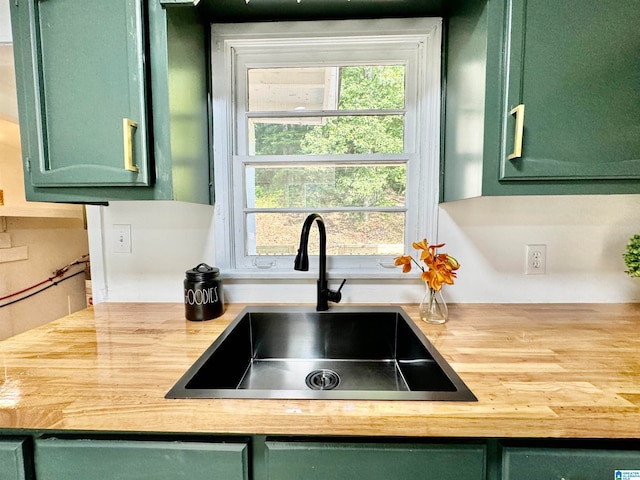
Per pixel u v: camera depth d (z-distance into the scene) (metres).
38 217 2.39
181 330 0.91
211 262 1.19
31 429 0.55
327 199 1.21
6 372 0.66
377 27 1.08
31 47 0.80
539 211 1.15
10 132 2.04
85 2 0.78
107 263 1.20
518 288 1.17
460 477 0.54
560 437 0.52
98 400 0.56
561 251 1.16
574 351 0.75
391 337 1.04
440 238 1.16
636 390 0.58
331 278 1.16
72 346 0.80
